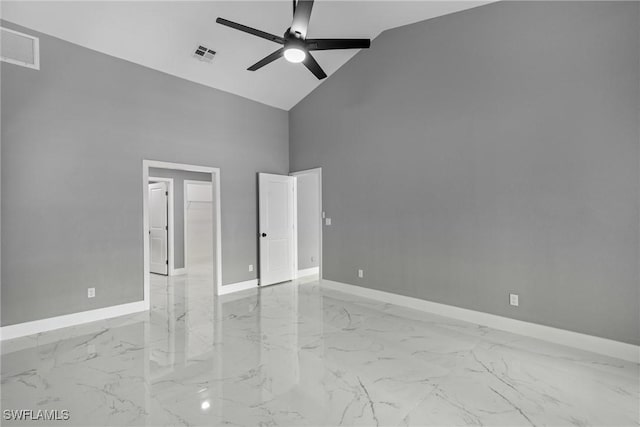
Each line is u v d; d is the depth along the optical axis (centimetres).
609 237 265
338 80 484
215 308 403
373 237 443
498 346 285
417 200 394
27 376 234
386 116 425
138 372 241
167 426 181
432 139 378
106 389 218
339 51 445
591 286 274
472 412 192
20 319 308
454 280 361
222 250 475
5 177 300
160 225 637
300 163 549
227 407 198
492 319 332
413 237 398
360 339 303
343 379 230
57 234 329
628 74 254
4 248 300
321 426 181
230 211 486
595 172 270
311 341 299
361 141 456
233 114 490
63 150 333
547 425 181
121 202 373
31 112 314
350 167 471
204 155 454
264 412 193
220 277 472
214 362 257
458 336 309
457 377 232
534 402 202
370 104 443
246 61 423
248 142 510
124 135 377
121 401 204
